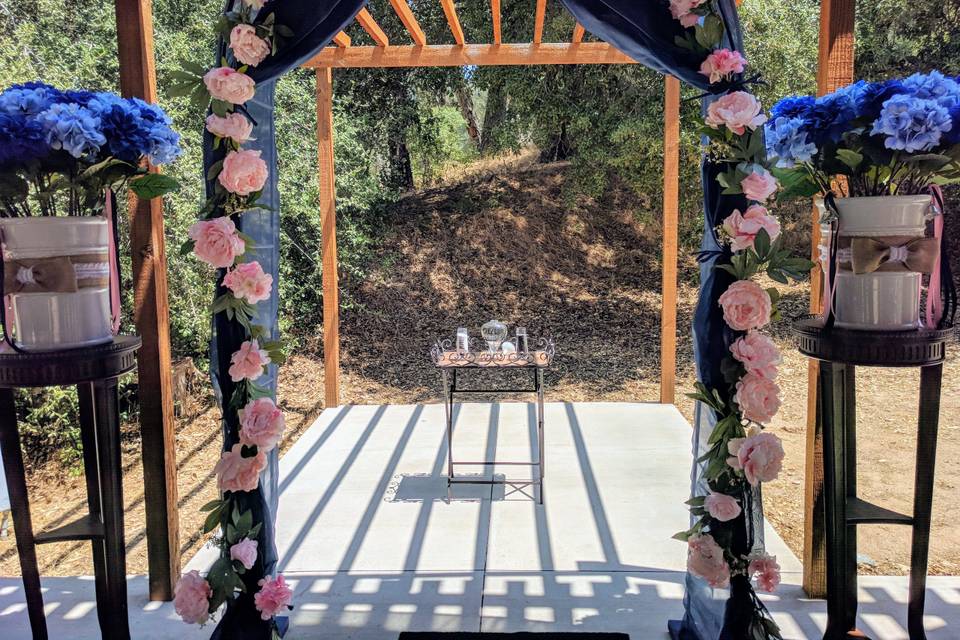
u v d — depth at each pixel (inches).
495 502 152.9
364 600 110.9
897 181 81.7
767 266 84.0
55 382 77.8
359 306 363.9
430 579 118.0
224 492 90.3
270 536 94.5
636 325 358.0
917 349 78.9
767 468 81.8
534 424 213.9
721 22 82.9
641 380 308.7
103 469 83.5
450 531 138.0
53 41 213.5
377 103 375.9
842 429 85.1
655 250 395.5
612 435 200.8
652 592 112.3
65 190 95.7
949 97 72.9
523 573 119.8
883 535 147.0
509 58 199.3
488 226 401.7
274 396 100.5
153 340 108.3
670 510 146.7
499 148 415.2
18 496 84.4
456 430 209.5
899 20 323.0
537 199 414.6
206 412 254.7
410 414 228.8
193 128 230.8
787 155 81.4
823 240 89.1
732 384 85.9
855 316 83.3
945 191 327.0
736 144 82.9
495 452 187.8
